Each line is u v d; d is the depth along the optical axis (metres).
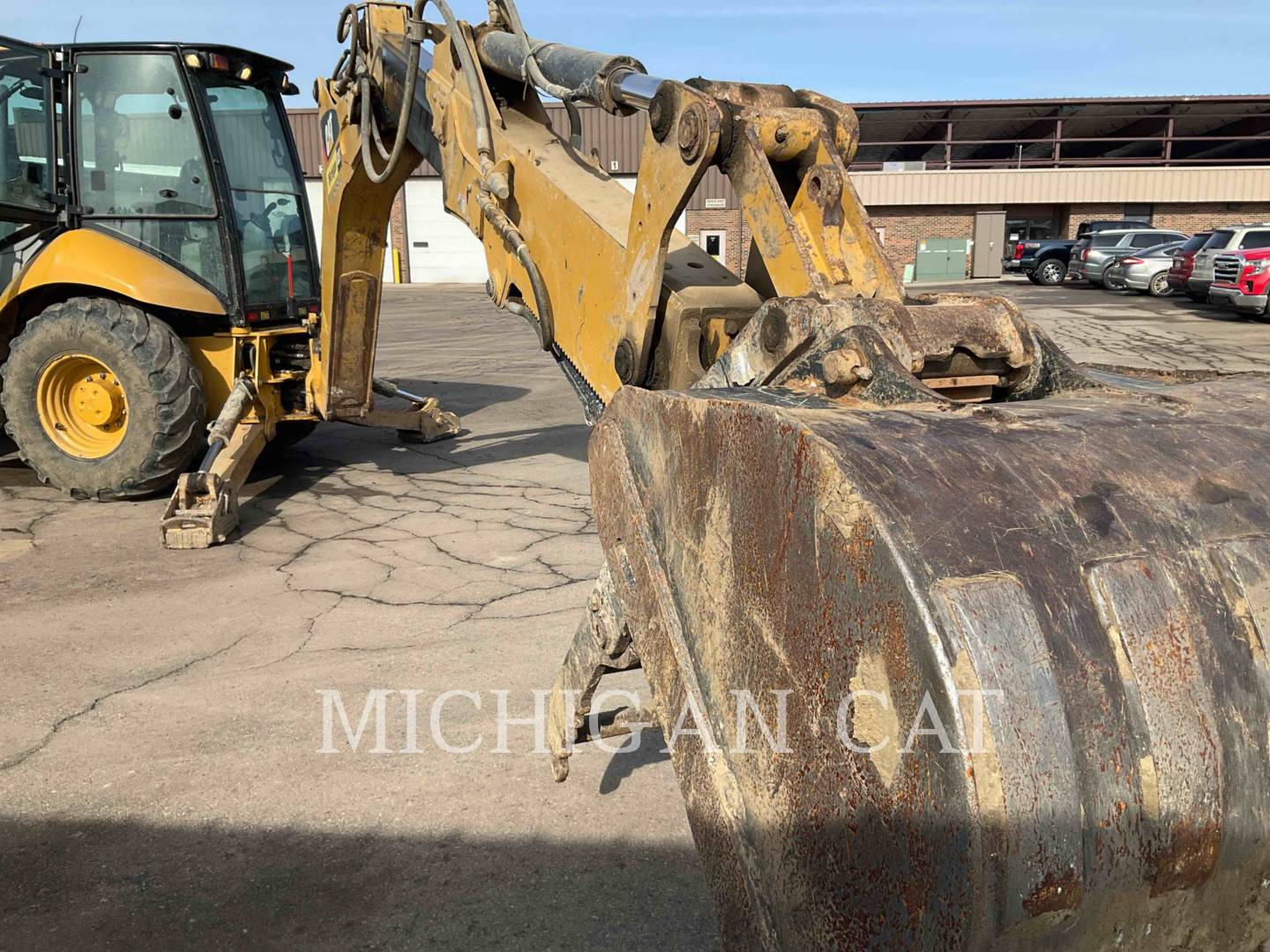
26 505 5.50
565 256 2.51
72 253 5.47
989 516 1.05
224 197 5.74
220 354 5.91
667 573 1.50
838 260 1.82
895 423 1.20
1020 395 1.68
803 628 1.14
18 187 5.61
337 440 7.37
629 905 2.22
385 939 2.12
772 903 1.24
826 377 1.50
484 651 3.56
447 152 3.27
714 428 1.34
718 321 2.10
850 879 1.08
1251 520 1.14
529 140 2.85
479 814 2.58
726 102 1.89
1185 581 1.07
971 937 0.94
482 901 2.24
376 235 4.94
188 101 5.64
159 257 5.73
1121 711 1.00
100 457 5.55
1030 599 0.99
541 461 6.64
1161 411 1.37
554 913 2.20
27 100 5.62
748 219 1.90
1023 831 0.93
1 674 3.37
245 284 5.93
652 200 2.03
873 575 1.02
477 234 3.12
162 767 2.80
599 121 24.81
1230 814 1.04
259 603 4.03
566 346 2.55
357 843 2.46
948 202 29.38
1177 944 1.07
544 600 4.05
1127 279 22.00
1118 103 28.67
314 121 29.17
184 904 2.23
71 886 2.30
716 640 1.35
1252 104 28.91
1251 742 1.05
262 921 2.18
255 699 3.20
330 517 5.29
